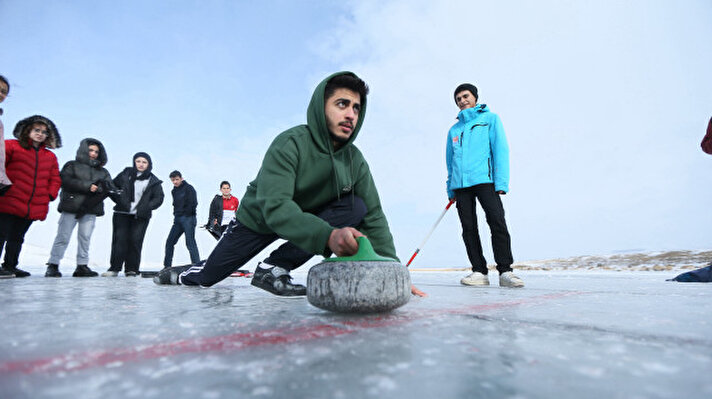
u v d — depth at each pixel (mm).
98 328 815
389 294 988
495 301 1443
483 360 557
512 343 667
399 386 443
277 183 1470
